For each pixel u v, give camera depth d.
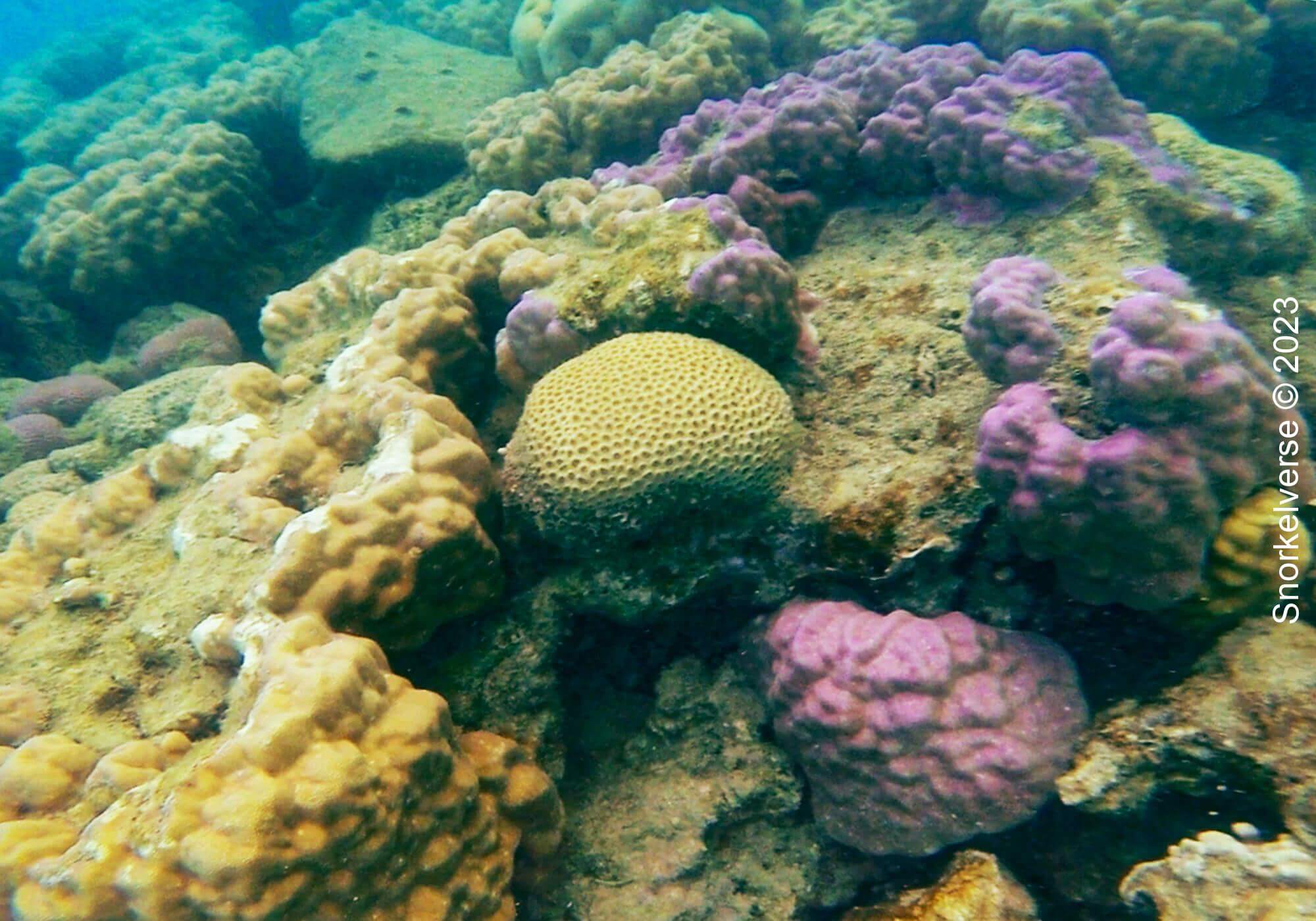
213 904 0.41
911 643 0.55
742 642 0.66
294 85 1.86
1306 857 0.44
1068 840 0.54
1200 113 1.18
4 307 1.54
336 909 0.44
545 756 0.64
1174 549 0.50
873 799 0.55
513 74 1.77
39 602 0.67
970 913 0.51
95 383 1.40
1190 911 0.46
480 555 0.60
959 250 0.82
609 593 0.63
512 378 0.78
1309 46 1.15
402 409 0.66
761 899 0.61
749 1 1.53
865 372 0.69
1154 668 0.56
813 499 0.61
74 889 0.42
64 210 1.55
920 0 1.44
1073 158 0.81
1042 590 0.57
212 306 1.56
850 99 0.99
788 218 0.92
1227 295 0.84
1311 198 1.08
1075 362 0.56
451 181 1.44
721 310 0.68
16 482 1.08
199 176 1.48
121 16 3.66
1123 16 1.17
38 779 0.51
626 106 1.28
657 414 0.59
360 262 0.99
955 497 0.58
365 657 0.49
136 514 0.74
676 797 0.64
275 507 0.65
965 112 0.85
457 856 0.50
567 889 0.62
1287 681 0.49
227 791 0.43
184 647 0.58
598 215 0.87
